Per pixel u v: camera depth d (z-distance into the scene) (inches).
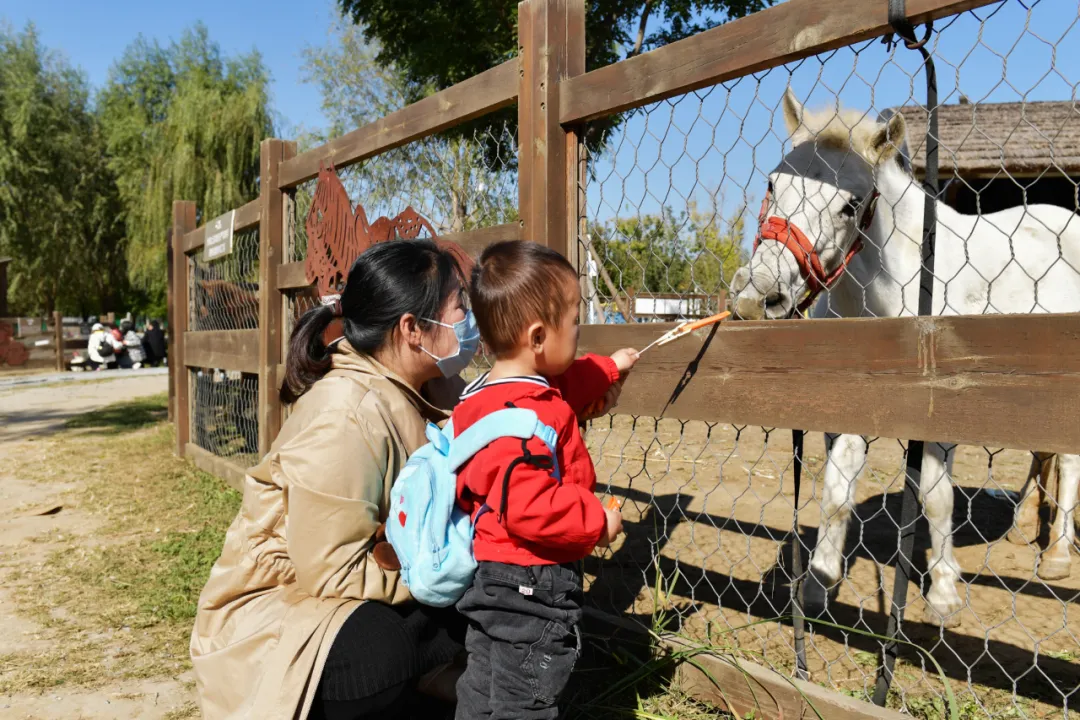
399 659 70.0
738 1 404.5
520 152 108.6
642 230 106.9
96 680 112.3
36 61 1459.2
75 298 1510.8
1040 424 64.7
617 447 269.0
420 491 64.9
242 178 1034.7
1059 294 123.5
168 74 1376.7
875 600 131.3
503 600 63.5
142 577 154.8
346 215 156.2
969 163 315.9
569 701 97.3
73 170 1441.9
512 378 65.2
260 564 72.9
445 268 75.4
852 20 72.9
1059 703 94.8
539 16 104.3
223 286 251.8
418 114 130.3
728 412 87.2
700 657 97.2
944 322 70.1
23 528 196.4
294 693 66.7
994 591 134.3
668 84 89.2
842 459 122.3
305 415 71.7
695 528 174.9
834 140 105.1
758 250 99.4
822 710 84.0
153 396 559.2
